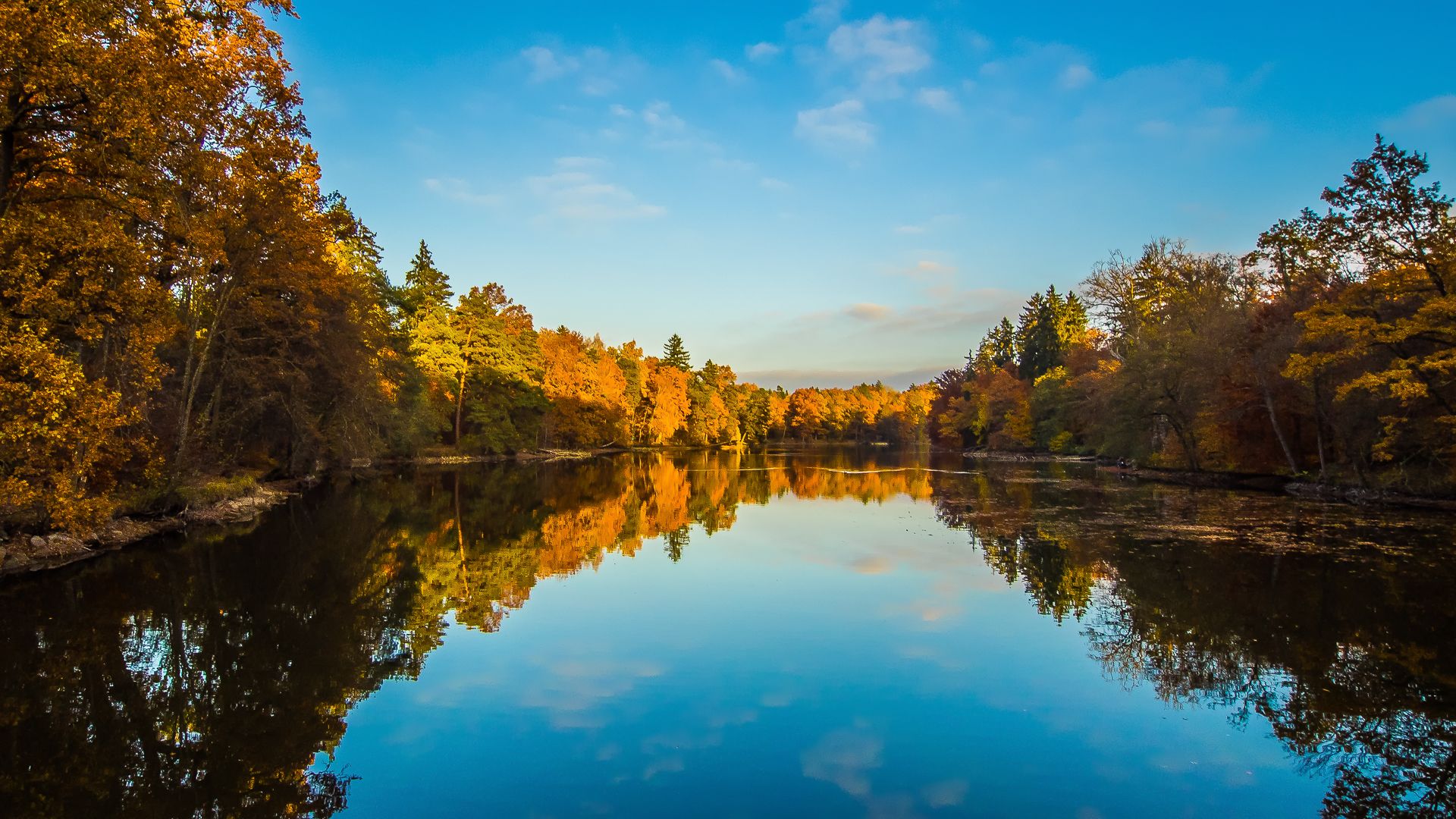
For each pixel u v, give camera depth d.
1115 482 34.53
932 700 8.20
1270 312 31.44
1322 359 23.19
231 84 16.77
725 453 84.25
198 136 16.19
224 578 14.29
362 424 31.45
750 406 115.19
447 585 13.91
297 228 21.52
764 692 8.45
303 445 30.17
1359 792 6.31
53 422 12.71
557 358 69.88
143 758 6.91
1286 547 16.62
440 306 55.72
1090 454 57.59
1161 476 36.59
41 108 12.76
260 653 9.90
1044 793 6.23
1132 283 43.97
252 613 11.85
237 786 6.36
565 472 46.19
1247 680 8.85
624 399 81.69
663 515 24.98
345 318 29.05
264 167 19.70
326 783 6.36
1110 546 17.31
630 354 90.56
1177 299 38.91
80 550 15.47
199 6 16.20
